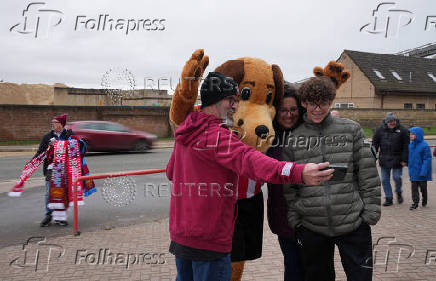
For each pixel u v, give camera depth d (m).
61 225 5.29
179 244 1.80
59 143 5.19
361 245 2.21
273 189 2.58
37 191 7.99
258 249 2.65
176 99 1.98
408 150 5.98
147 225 5.24
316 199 2.21
